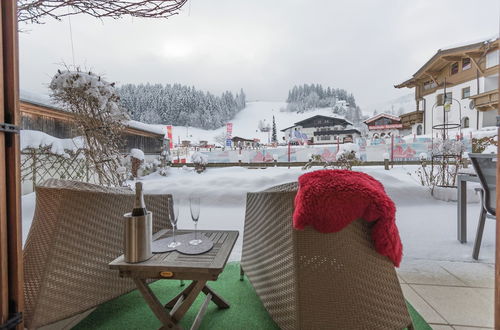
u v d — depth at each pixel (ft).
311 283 3.77
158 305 4.21
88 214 4.82
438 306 5.36
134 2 6.15
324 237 3.77
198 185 18.08
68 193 4.56
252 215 5.83
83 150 12.67
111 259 5.04
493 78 49.39
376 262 3.93
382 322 3.81
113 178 11.80
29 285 4.20
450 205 14.34
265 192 5.05
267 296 4.63
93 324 4.91
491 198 6.97
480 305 5.39
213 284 6.37
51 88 10.53
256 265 5.27
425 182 18.78
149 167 28.76
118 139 12.78
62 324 4.89
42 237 4.42
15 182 3.50
